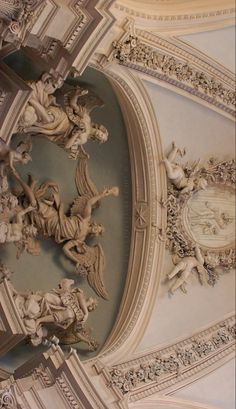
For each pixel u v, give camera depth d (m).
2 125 9.48
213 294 13.66
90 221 12.46
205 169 13.62
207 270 13.61
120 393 10.88
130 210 13.10
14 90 9.34
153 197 12.96
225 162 13.88
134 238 13.00
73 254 12.20
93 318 12.20
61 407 9.93
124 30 10.98
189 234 13.59
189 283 13.35
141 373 11.62
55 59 9.60
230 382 13.08
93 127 11.46
